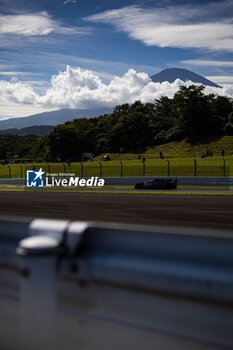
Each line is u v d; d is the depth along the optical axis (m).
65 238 1.94
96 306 2.11
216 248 1.75
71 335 2.15
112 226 2.12
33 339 1.75
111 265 1.98
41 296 1.72
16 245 2.38
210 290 1.73
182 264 1.84
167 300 1.87
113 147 131.88
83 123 162.25
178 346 1.83
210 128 121.19
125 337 1.98
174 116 143.12
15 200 21.48
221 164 66.94
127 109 153.38
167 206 17.39
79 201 20.77
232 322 1.69
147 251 1.97
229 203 19.03
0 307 2.45
